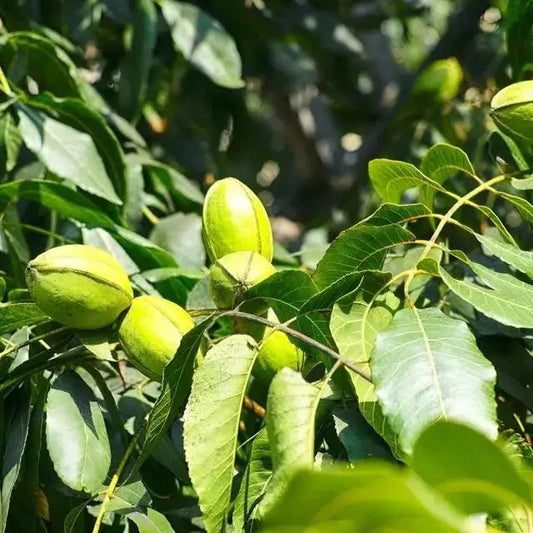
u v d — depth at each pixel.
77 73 0.74
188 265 0.67
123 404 0.51
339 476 0.21
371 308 0.39
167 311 0.42
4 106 0.64
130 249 0.60
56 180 0.68
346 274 0.42
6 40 0.69
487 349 0.48
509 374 0.48
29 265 0.42
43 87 0.74
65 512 0.47
